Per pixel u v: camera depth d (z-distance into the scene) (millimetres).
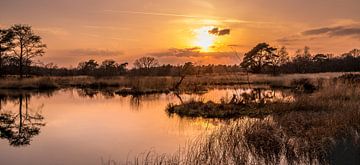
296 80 42219
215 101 24297
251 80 51781
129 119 18297
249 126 13234
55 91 39531
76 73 81312
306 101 19297
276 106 19359
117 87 46094
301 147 10586
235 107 19922
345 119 13242
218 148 10961
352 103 17016
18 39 56281
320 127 12477
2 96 33219
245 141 11633
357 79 30422
